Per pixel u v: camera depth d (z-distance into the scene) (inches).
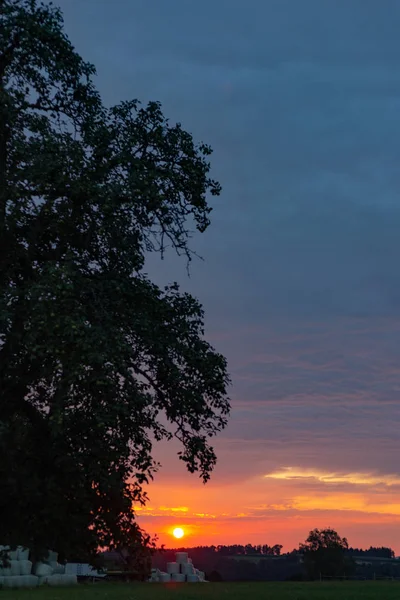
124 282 888.3
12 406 886.4
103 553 1023.0
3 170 855.1
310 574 3971.5
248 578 4087.1
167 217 933.2
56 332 752.3
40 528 904.9
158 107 949.8
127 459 940.0
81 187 818.2
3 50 888.9
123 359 781.3
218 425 944.9
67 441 851.4
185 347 902.4
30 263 875.4
